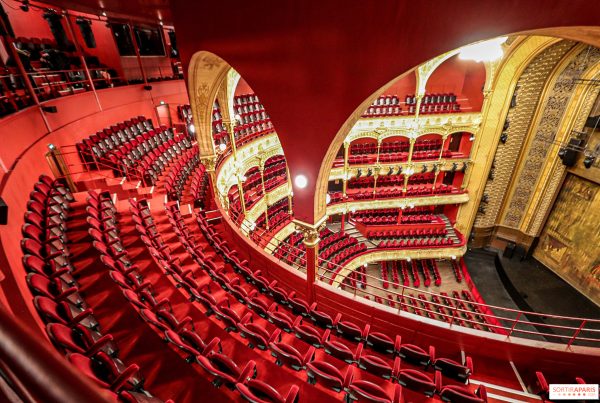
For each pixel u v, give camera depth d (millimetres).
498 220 16047
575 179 12719
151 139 10484
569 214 13008
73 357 3025
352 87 3773
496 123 14406
